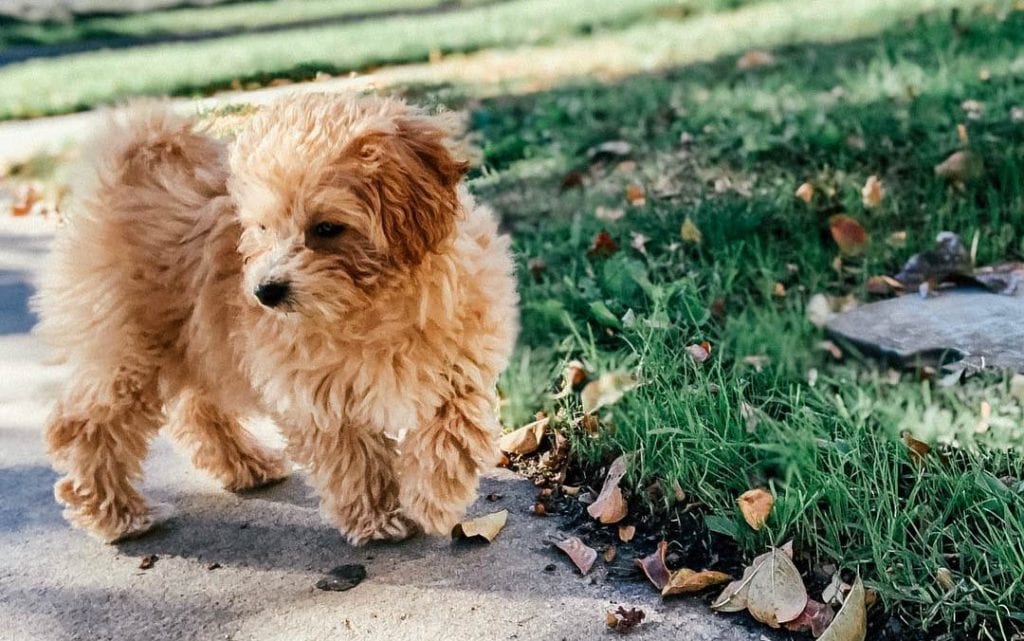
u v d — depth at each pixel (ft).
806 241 4.66
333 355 3.35
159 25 19.69
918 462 3.49
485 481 3.80
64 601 3.45
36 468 4.08
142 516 3.72
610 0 13.32
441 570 3.44
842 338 4.11
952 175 4.85
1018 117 5.23
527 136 6.31
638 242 4.73
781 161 5.30
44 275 3.76
